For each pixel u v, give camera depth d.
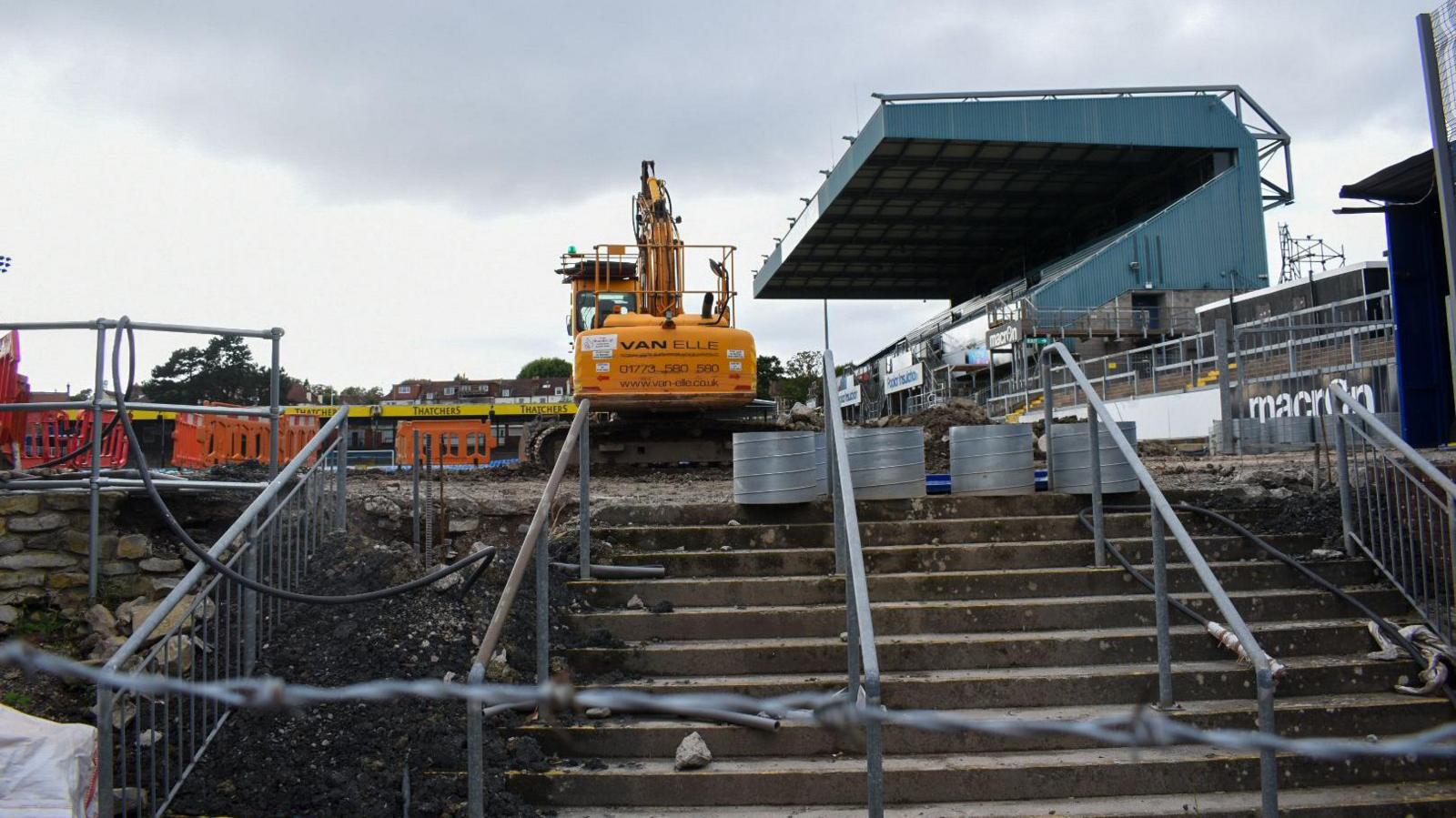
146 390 45.19
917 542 7.17
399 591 5.63
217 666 5.26
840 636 6.14
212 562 5.18
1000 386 38.19
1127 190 47.81
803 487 7.39
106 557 6.55
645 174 17.61
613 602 6.50
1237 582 6.70
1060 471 7.68
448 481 12.18
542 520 5.11
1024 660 5.86
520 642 6.00
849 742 5.22
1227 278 42.44
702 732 5.24
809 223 52.72
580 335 15.02
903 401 51.62
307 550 6.60
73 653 6.14
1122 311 41.06
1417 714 5.49
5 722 4.08
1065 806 4.87
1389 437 6.48
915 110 39.78
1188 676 5.65
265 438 12.22
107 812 4.22
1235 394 20.09
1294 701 5.61
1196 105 42.16
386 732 5.19
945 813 4.80
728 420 15.73
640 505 7.73
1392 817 4.91
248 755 5.07
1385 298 16.59
